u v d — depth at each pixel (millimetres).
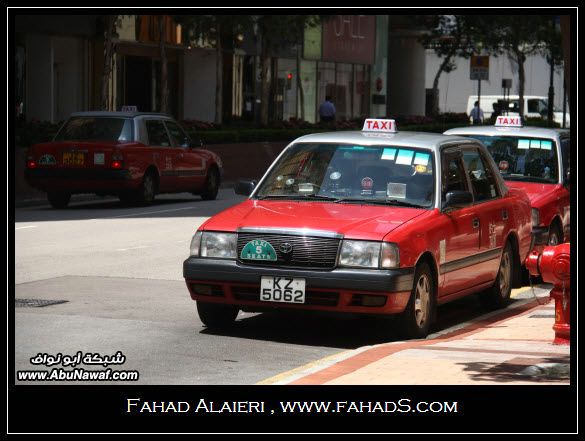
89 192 27422
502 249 14312
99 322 12594
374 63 66375
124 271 16750
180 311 13477
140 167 27562
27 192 29438
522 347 10992
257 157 41281
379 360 10336
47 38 39750
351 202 12578
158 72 47062
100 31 41719
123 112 27953
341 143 13164
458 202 12602
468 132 18406
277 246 11633
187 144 29812
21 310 13242
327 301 11508
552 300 15000
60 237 21000
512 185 17453
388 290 11336
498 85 83375
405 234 11680
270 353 11180
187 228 22844
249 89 54062
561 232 17375
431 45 67562
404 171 12812
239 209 12430
